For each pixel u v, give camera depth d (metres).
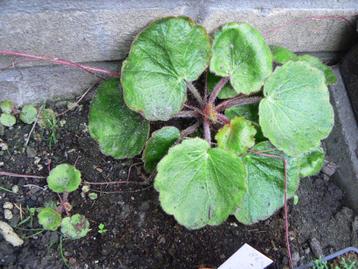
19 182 0.28
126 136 0.28
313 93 0.27
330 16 0.29
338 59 0.34
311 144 0.27
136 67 0.25
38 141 0.29
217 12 0.27
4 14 0.23
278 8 0.28
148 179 0.28
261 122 0.26
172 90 0.26
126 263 0.27
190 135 0.30
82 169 0.29
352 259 0.29
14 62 0.27
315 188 0.32
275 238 0.29
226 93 0.29
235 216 0.27
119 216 0.28
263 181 0.28
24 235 0.26
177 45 0.25
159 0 0.25
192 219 0.25
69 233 0.26
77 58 0.28
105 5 0.25
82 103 0.31
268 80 0.27
